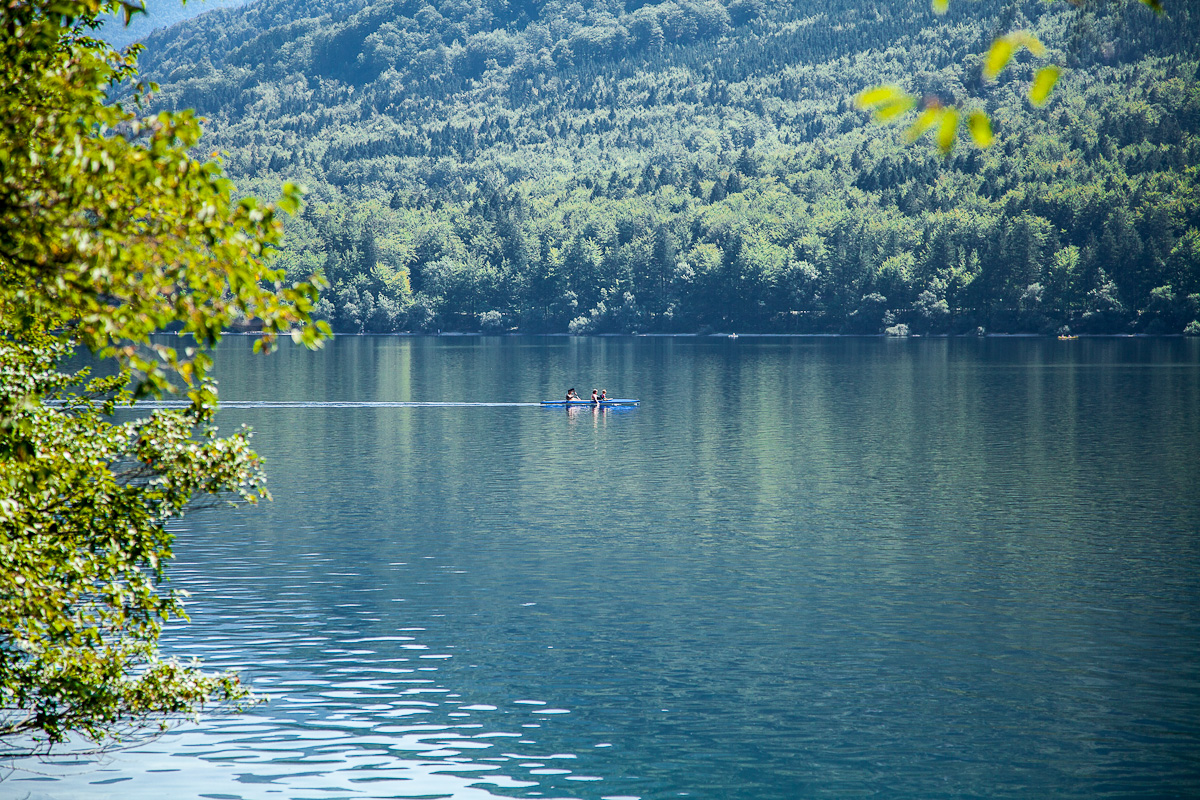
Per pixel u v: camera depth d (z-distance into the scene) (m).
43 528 21.73
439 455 80.44
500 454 80.94
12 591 20.34
